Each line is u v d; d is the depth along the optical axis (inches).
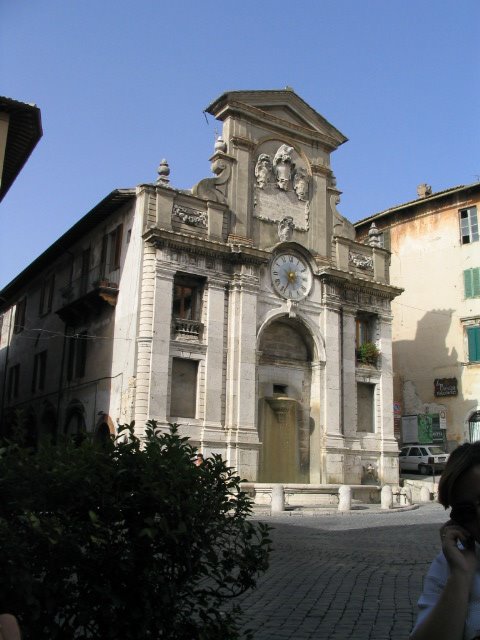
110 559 196.2
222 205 1229.7
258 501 1086.4
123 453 214.2
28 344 1631.4
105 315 1234.6
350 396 1347.2
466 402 1593.3
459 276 1656.0
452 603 98.9
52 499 197.9
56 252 1494.8
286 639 300.0
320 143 1425.9
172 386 1123.9
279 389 1291.8
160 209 1159.0
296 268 1318.9
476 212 1653.5
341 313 1369.3
